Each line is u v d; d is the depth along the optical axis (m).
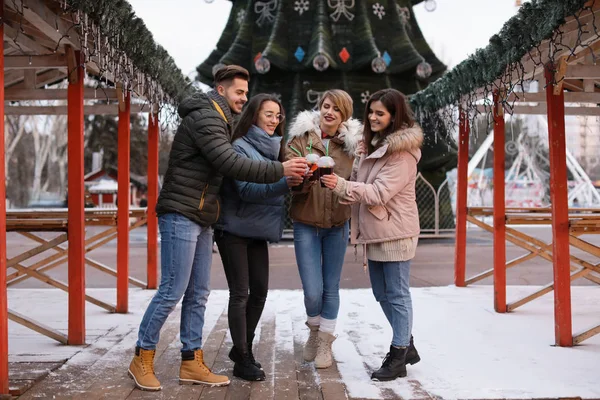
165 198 3.81
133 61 5.11
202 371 3.95
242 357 4.07
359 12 18.45
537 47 4.66
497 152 6.60
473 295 7.55
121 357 4.59
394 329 4.10
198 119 3.74
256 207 4.03
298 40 18.27
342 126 4.38
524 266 11.42
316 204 4.20
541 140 33.94
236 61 18.52
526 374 4.14
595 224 4.93
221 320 6.01
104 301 7.12
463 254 8.29
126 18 4.55
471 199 33.81
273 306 6.79
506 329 5.57
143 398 3.67
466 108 7.07
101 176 41.69
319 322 4.41
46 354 4.68
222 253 4.11
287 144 4.42
